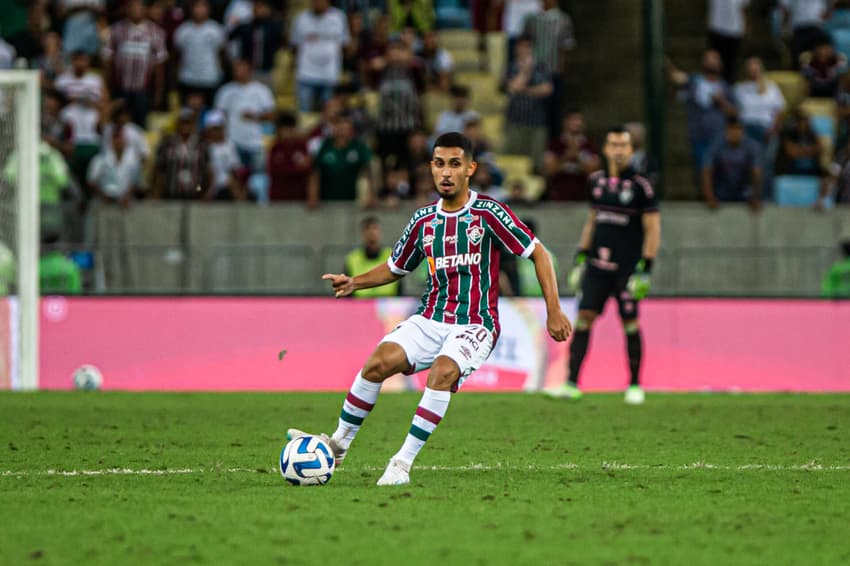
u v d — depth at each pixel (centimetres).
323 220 6700
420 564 1914
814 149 7294
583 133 7850
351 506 2397
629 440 3616
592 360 5622
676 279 6322
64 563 1919
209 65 7494
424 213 2727
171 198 6706
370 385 2675
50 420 4053
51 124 6712
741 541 2100
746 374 5659
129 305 5578
